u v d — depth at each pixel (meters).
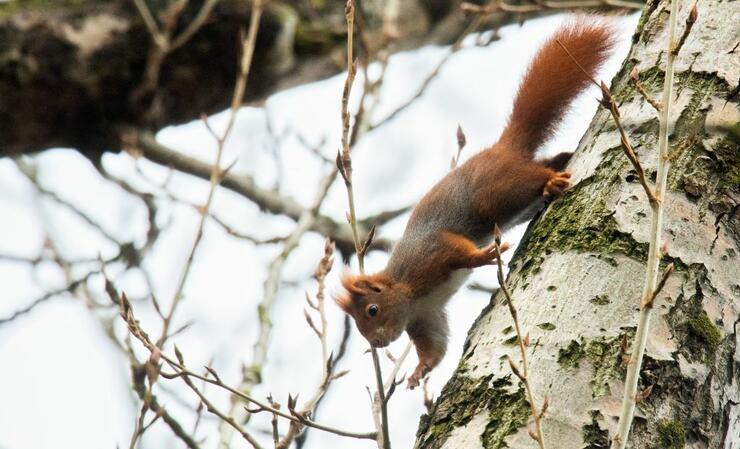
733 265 6.46
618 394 5.84
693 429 5.85
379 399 7.50
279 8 15.75
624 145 5.64
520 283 6.71
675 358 5.97
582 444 5.70
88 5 14.59
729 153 6.82
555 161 10.31
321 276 9.27
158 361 8.79
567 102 10.33
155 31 14.17
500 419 5.97
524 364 5.53
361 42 12.80
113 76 14.47
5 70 13.91
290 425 8.02
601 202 6.79
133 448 8.77
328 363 8.66
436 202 11.22
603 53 10.05
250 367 10.98
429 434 6.22
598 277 6.38
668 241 6.43
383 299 11.29
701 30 7.41
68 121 14.55
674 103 7.07
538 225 7.07
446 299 11.38
